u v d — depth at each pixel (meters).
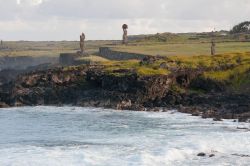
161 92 145.12
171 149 74.19
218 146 77.12
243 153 72.56
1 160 67.38
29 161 66.75
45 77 158.12
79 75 158.12
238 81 149.62
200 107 133.00
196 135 88.88
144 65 161.75
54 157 69.56
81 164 65.31
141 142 82.50
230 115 116.12
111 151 74.25
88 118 119.12
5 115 126.56
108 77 149.00
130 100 142.38
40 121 114.00
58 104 150.00
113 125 105.94
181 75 151.25
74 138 88.62
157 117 119.19
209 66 157.12
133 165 65.12
